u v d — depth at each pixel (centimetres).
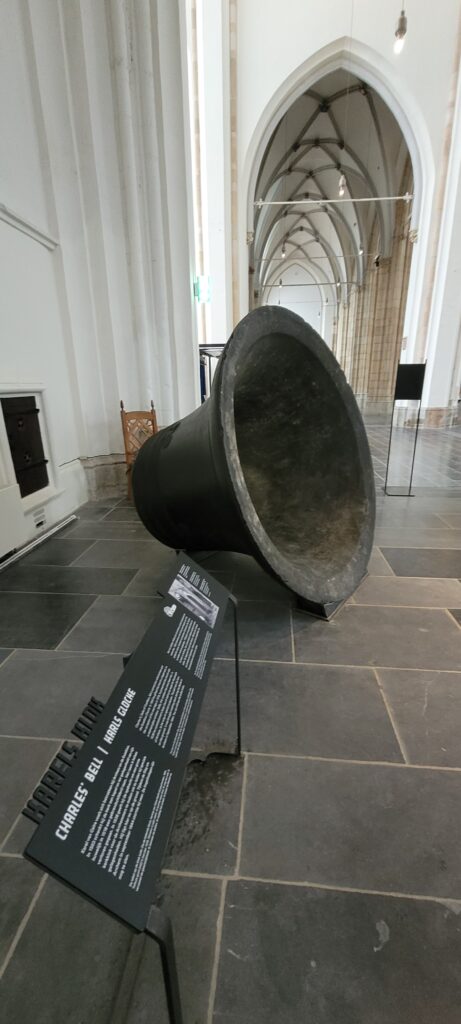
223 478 181
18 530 316
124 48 393
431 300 1073
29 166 349
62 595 268
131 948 100
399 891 109
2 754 153
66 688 186
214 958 97
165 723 92
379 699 175
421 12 958
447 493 481
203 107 1012
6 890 112
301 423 289
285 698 176
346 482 285
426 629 223
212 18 945
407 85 992
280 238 2902
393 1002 89
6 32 314
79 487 450
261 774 142
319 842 121
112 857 64
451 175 991
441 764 145
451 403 1138
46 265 375
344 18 996
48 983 94
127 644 216
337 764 145
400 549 326
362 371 2319
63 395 412
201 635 123
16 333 331
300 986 92
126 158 419
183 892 109
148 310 476
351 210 2242
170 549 337
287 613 241
